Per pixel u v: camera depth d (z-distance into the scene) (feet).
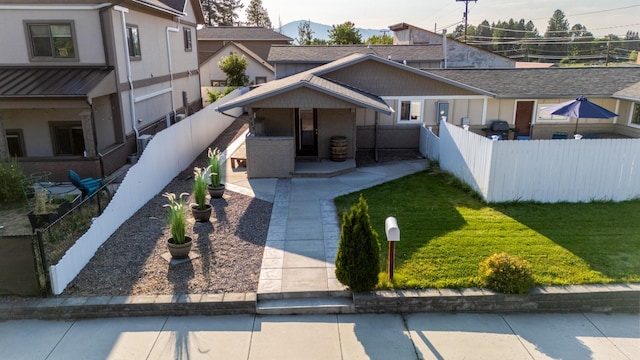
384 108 47.37
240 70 120.57
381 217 35.73
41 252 24.20
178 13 72.33
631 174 37.70
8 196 39.88
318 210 38.68
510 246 29.68
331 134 55.21
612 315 24.06
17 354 21.02
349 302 24.67
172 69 75.00
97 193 35.40
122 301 23.97
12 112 53.06
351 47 96.48
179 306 23.88
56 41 50.37
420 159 57.36
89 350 21.24
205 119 66.13
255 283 25.95
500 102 62.64
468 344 21.53
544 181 37.88
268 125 55.31
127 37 55.36
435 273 26.21
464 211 36.83
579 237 31.01
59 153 54.75
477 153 40.24
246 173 51.42
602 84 64.08
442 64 90.43
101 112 53.21
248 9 304.91
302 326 23.07
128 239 32.19
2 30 49.47
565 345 21.45
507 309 24.25
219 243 31.71
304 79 48.62
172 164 49.24
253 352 20.99
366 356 20.68
